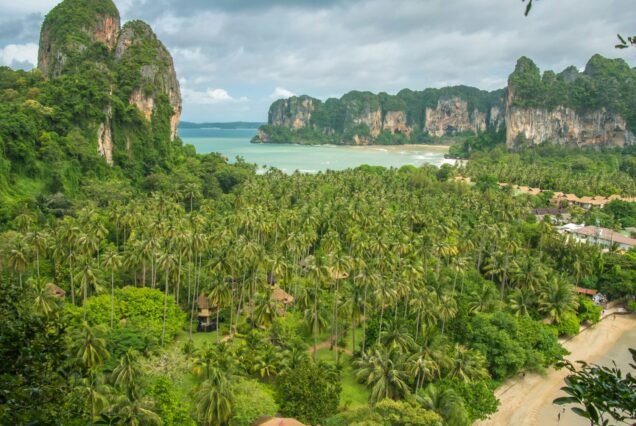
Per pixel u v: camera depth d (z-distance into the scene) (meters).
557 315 86.62
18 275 76.75
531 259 98.38
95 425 17.17
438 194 176.75
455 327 77.75
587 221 156.50
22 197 128.12
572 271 108.81
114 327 70.75
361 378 64.44
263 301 75.06
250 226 105.88
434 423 47.56
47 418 14.77
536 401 68.31
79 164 156.38
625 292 103.44
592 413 11.43
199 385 55.56
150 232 91.81
